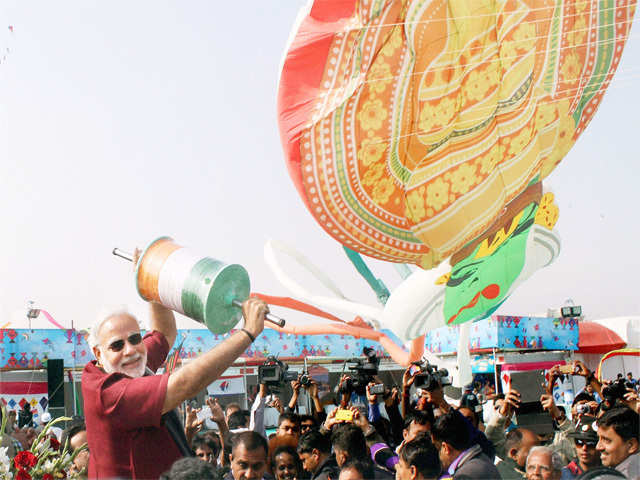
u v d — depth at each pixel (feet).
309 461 9.50
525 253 14.06
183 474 5.52
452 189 12.45
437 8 10.95
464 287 13.12
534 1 12.27
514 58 12.39
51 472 8.29
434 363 14.28
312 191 10.96
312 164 10.77
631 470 8.84
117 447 6.32
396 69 10.95
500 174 13.20
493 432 10.64
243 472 8.57
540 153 13.89
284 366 11.56
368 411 10.91
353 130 10.93
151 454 6.48
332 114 10.58
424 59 11.12
